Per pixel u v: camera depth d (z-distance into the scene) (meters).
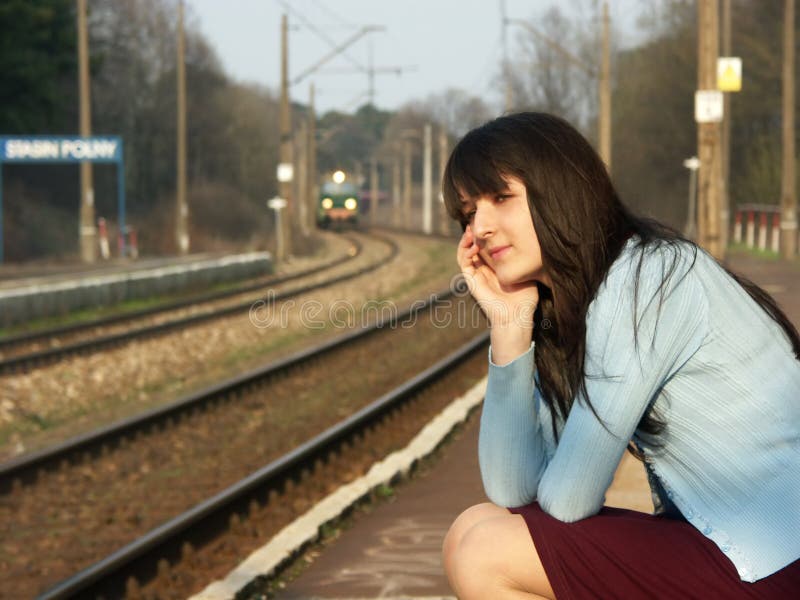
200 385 13.07
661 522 2.23
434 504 6.33
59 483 7.95
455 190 2.45
